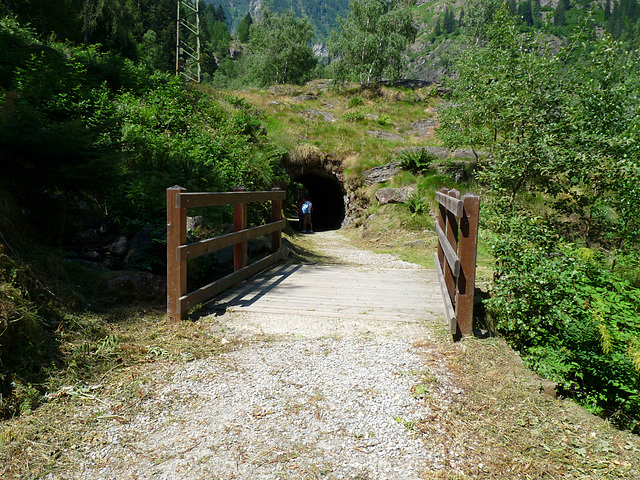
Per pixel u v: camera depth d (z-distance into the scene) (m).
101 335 3.67
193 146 10.34
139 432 2.51
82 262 5.02
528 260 5.02
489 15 24.59
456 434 2.56
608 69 7.61
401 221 13.08
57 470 2.16
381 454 2.36
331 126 20.08
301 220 17.02
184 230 4.33
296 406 2.81
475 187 13.20
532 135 7.23
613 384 4.71
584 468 2.30
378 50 33.00
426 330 4.08
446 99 15.46
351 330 4.12
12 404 2.62
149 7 82.38
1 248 3.56
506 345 3.80
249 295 5.22
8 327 2.90
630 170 6.34
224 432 2.53
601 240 7.47
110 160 5.23
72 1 29.42
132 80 13.60
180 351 3.62
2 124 4.79
